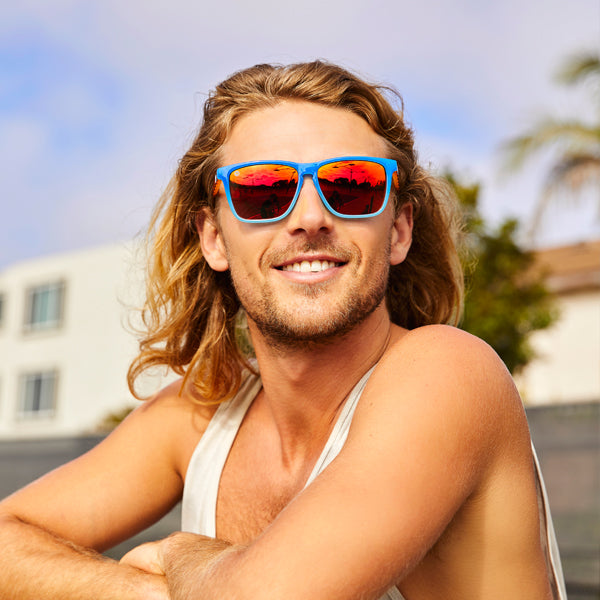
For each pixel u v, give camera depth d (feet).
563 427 32.68
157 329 7.02
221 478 5.89
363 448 4.24
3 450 53.36
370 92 5.83
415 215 6.72
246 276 5.60
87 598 4.96
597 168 51.83
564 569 13.35
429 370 4.52
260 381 6.20
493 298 51.31
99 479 6.22
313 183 5.43
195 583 4.29
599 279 73.51
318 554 3.83
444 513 4.22
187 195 6.52
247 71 6.05
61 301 90.02
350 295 5.34
